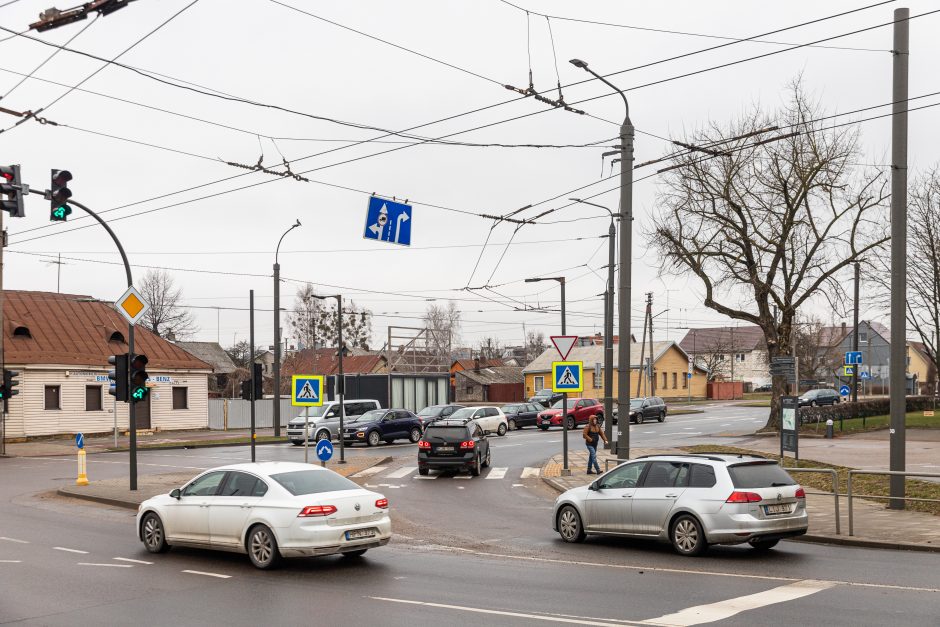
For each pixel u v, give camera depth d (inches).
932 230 1777.8
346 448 1569.9
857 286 2073.1
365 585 452.4
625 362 883.4
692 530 535.8
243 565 514.3
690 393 3582.7
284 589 443.8
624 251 879.1
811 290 1676.9
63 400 1797.5
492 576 474.9
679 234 1715.1
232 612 392.2
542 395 2755.9
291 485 510.6
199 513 533.3
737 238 1733.5
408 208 906.7
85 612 395.5
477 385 3828.7
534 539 624.7
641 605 393.1
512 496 917.2
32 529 684.1
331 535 490.0
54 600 422.3
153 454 1478.8
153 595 432.1
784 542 597.3
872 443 1425.9
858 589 423.5
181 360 2042.3
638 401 2159.2
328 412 1672.0
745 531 517.7
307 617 380.2
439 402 2396.7
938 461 1116.5
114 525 709.9
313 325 3912.4
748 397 3986.2
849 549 561.6
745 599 402.3
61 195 782.5
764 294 1700.3
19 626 369.7
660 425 2076.8
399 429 1646.2
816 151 1615.4
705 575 469.1
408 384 2326.5
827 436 1553.9
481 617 374.6
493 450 1482.5
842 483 889.5
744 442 1502.2
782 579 454.0
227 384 3422.7
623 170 870.4
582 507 598.2
